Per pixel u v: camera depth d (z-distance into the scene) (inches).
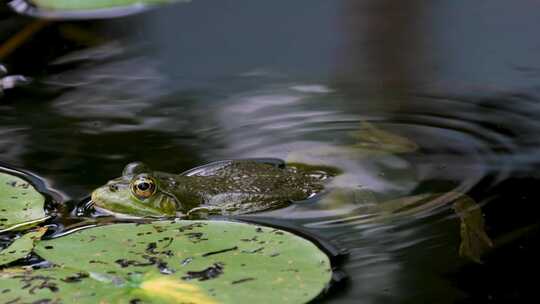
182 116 358.0
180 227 237.1
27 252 223.5
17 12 468.1
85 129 341.7
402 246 243.0
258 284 202.1
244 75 401.7
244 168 297.6
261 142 332.5
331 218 263.6
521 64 398.6
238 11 477.1
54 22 457.7
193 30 453.1
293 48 429.1
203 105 369.7
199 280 203.6
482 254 234.4
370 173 299.1
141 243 225.9
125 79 396.8
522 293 213.6
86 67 409.4
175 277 205.8
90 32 448.1
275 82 394.3
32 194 257.4
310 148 322.7
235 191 280.2
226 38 442.0
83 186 288.0
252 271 208.7
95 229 235.5
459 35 434.6
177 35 446.3
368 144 327.3
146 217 267.1
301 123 350.6
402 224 257.4
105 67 409.4
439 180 290.4
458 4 476.7
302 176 295.1
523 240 241.4
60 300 194.4
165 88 387.9
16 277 207.0
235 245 223.9
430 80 389.7
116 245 224.7
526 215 258.2
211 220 245.1
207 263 213.2
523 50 412.5
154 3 454.6
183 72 405.1
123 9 474.9
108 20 463.8
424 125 345.1
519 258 231.3
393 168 303.1
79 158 313.3
